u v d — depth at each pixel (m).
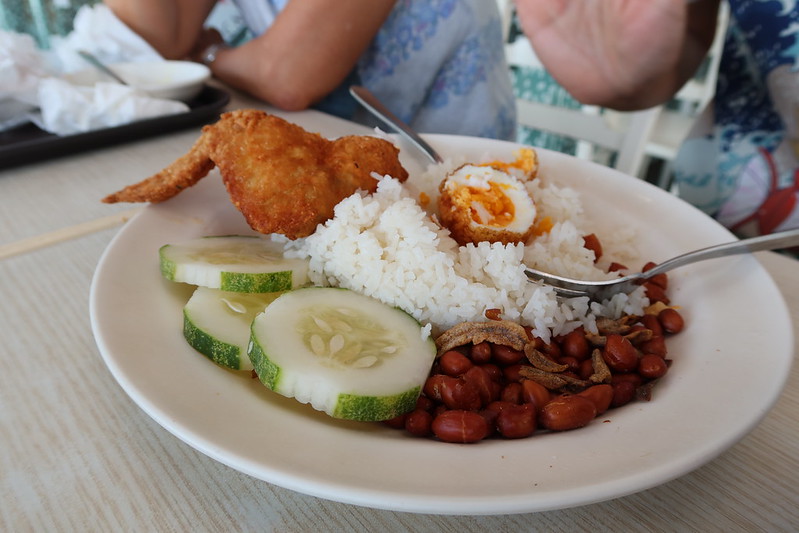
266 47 0.43
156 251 0.20
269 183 0.20
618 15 0.42
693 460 0.13
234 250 0.21
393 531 0.14
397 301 0.19
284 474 0.12
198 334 0.17
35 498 0.14
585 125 0.55
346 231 0.20
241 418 0.14
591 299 0.21
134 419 0.16
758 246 0.20
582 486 0.12
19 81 0.33
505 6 0.69
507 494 0.12
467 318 0.19
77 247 0.24
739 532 0.14
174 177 0.22
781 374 0.15
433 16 0.44
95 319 0.16
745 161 0.39
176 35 0.49
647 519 0.14
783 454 0.16
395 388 0.15
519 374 0.18
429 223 0.21
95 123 0.34
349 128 0.38
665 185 0.72
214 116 0.38
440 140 0.29
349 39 0.42
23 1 0.69
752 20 0.38
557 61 0.47
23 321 0.19
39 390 0.17
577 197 0.25
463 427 0.14
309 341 0.16
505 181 0.24
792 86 0.36
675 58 0.42
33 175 0.30
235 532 0.13
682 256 0.20
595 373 0.18
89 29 0.45
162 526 0.13
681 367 0.17
